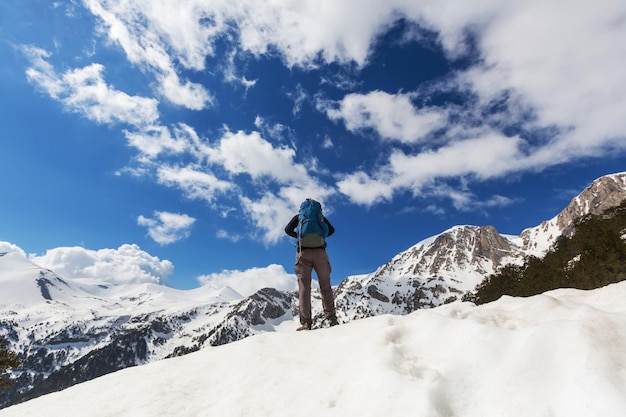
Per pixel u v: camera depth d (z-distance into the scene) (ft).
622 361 6.94
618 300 14.62
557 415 6.68
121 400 12.14
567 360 7.75
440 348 11.09
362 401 9.53
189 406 11.57
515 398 7.55
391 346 11.53
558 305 13.78
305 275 22.49
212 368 14.21
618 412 5.78
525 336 9.29
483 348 9.59
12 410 12.68
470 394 8.46
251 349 15.81
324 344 15.67
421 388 8.71
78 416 11.36
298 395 11.16
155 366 15.07
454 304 18.12
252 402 11.22
